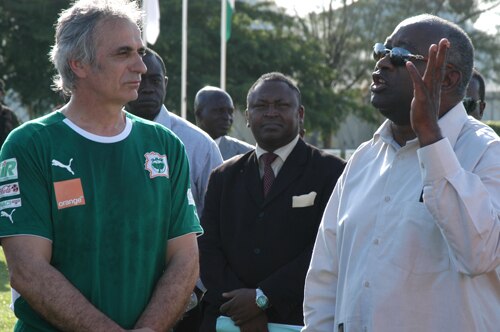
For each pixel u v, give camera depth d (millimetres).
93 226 3422
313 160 5359
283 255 5219
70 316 3289
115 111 3561
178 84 35469
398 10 46531
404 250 3518
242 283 5281
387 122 3848
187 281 3590
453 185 3283
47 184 3420
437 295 3469
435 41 3625
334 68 47125
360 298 3617
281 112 5375
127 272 3451
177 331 5879
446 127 3605
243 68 37906
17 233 3359
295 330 5055
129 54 3533
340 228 3836
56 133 3477
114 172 3488
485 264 3303
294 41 40531
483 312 3492
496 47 46062
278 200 5285
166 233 3625
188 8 37281
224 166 5551
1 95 13102
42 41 34969
